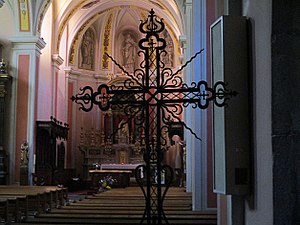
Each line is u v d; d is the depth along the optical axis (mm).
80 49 24344
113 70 25453
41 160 18047
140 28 3689
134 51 25859
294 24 2910
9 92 17625
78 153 23672
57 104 22188
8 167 17234
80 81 24281
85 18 23547
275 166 2836
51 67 20766
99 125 24281
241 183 3266
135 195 11812
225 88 3303
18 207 9766
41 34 20188
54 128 18391
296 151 2848
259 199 3082
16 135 17438
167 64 24406
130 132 23609
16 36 17703
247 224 3336
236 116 3330
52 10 20609
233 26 3391
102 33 25344
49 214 7113
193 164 9320
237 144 3303
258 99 3146
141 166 3543
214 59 3570
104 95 3635
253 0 3273
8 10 17859
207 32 9461
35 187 13773
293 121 2871
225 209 3863
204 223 6234
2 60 17328
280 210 2799
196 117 9289
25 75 17703
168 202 10156
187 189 13812
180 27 21281
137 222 6141
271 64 2900
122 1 23438
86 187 22766
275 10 2902
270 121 2898
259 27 3135
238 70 3367
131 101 3514
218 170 3418
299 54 2902
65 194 14500
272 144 2857
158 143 3494
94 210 7852
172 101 3480
